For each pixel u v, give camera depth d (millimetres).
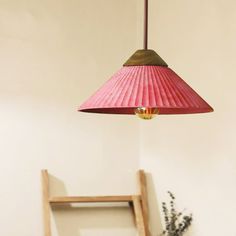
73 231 2820
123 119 2988
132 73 1126
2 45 2705
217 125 2416
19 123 2717
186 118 2650
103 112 1426
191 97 1095
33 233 2703
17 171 2695
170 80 1112
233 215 2307
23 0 2766
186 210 2641
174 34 2752
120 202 2932
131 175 2982
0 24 2707
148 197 2916
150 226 2885
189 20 2635
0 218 2645
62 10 2859
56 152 2799
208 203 2477
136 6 3051
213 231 2441
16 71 2727
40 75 2781
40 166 2754
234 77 2301
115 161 2949
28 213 2701
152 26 2941
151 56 1167
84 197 2787
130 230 2936
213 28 2451
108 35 2971
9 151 2686
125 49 3010
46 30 2811
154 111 1183
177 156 2713
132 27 3039
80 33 2896
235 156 2291
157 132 2877
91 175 2883
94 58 2924
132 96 1057
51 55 2814
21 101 2729
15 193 2684
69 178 2824
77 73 2875
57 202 2727
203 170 2514
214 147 2436
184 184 2656
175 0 2746
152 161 2906
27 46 2760
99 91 1127
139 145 3018
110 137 2947
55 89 2814
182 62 2684
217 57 2420
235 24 2301
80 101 2871
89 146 2887
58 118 2812
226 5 2365
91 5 2938
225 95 2361
